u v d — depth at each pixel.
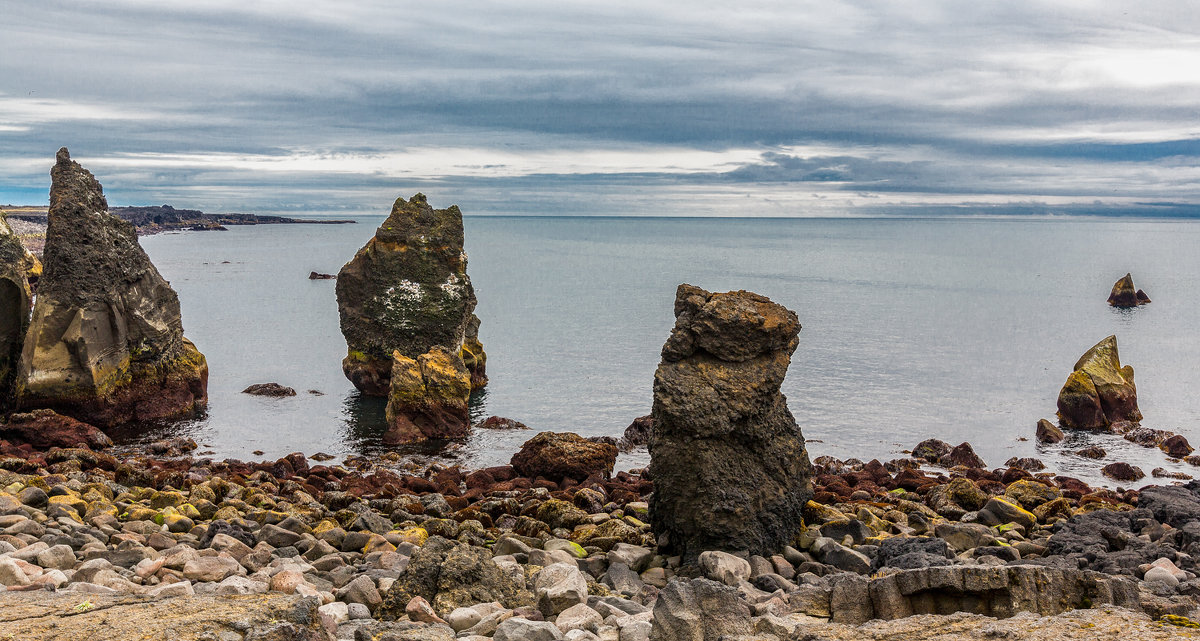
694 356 21.17
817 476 34.53
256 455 40.03
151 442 41.00
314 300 107.12
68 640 12.25
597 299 115.31
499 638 13.34
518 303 109.56
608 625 14.49
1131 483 38.16
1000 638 12.74
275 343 73.50
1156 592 15.39
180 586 14.46
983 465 40.16
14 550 17.75
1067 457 42.69
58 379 40.66
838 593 14.72
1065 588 14.15
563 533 23.28
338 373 59.91
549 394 54.84
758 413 20.77
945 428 48.03
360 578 16.25
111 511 23.42
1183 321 97.25
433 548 16.22
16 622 12.83
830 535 22.08
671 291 127.81
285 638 12.33
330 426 45.56
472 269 173.38
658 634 13.62
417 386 43.16
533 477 34.94
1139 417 49.22
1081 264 198.88
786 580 18.64
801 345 76.81
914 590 14.32
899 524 24.34
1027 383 60.84
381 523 23.22
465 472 37.91
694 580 14.24
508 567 17.58
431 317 50.69
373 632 13.64
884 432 46.91
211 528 20.81
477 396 54.03
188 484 29.25
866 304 114.31
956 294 129.00
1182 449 43.25
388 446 42.06
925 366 66.69
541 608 15.34
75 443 38.31
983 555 20.19
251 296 111.50
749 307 21.20
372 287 51.09
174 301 46.53
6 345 41.69
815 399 54.44
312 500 28.16
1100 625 12.98
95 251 41.84
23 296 42.41
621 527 22.58
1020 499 28.61
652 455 21.16
